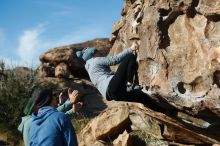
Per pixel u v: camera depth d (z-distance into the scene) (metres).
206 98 5.02
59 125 3.32
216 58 4.95
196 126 5.61
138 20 5.73
